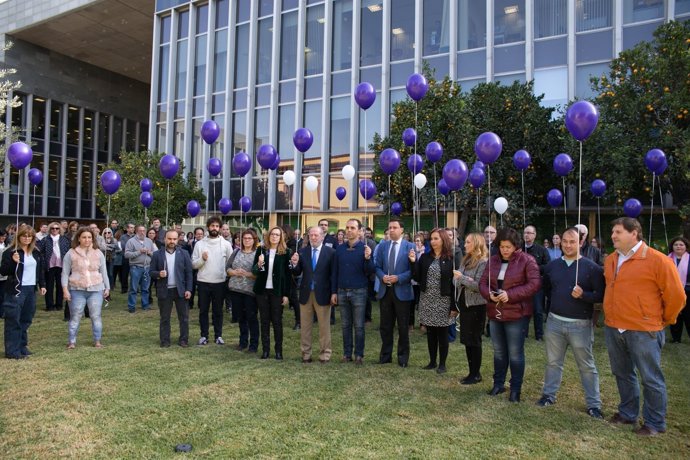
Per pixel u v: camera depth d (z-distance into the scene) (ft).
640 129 35.65
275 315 21.20
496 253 17.08
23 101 91.35
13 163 23.91
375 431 13.26
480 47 52.65
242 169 26.71
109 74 106.52
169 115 72.43
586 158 37.86
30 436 12.53
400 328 20.30
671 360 21.94
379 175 44.21
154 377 17.80
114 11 79.25
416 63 55.11
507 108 41.32
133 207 55.36
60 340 23.81
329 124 60.23
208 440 12.50
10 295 20.06
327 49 60.49
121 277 42.65
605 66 47.03
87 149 102.68
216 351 22.36
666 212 42.83
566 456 11.91
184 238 40.98
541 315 26.08
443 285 19.15
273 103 63.67
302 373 18.89
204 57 70.33
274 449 12.01
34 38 90.22
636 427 13.92
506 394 16.74
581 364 15.08
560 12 49.21
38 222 92.38
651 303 13.51
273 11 64.69
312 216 60.23
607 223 46.06
